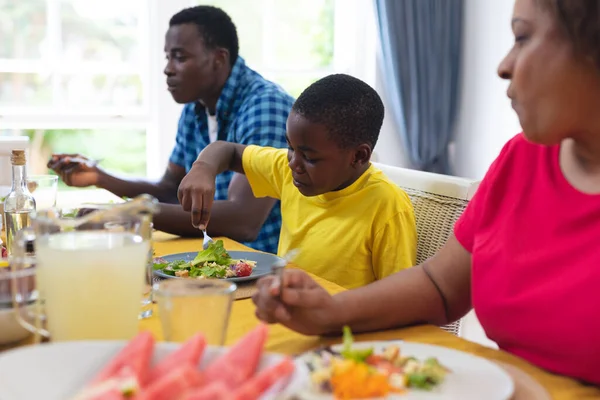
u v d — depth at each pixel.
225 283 0.78
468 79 3.71
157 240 1.67
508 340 0.90
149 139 3.43
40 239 0.73
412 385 0.68
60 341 0.72
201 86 2.23
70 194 2.27
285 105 2.08
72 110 3.31
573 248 0.84
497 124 3.54
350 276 1.50
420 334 0.92
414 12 3.53
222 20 2.24
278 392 0.56
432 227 1.56
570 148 0.89
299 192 1.62
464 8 3.69
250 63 3.57
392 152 3.72
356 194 1.52
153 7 3.30
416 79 3.57
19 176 1.34
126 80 3.38
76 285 0.70
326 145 1.42
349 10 3.69
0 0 3.16
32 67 3.25
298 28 3.65
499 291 0.90
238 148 1.78
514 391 0.69
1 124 3.12
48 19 3.24
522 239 0.90
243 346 0.60
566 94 0.78
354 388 0.64
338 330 0.89
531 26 0.79
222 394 0.50
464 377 0.70
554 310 0.83
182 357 0.59
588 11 0.73
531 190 0.92
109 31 3.33
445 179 1.57
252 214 1.86
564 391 0.74
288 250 1.61
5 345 0.82
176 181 2.37
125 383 0.52
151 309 0.98
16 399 0.57
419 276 0.99
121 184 2.21
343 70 3.73
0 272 0.85
